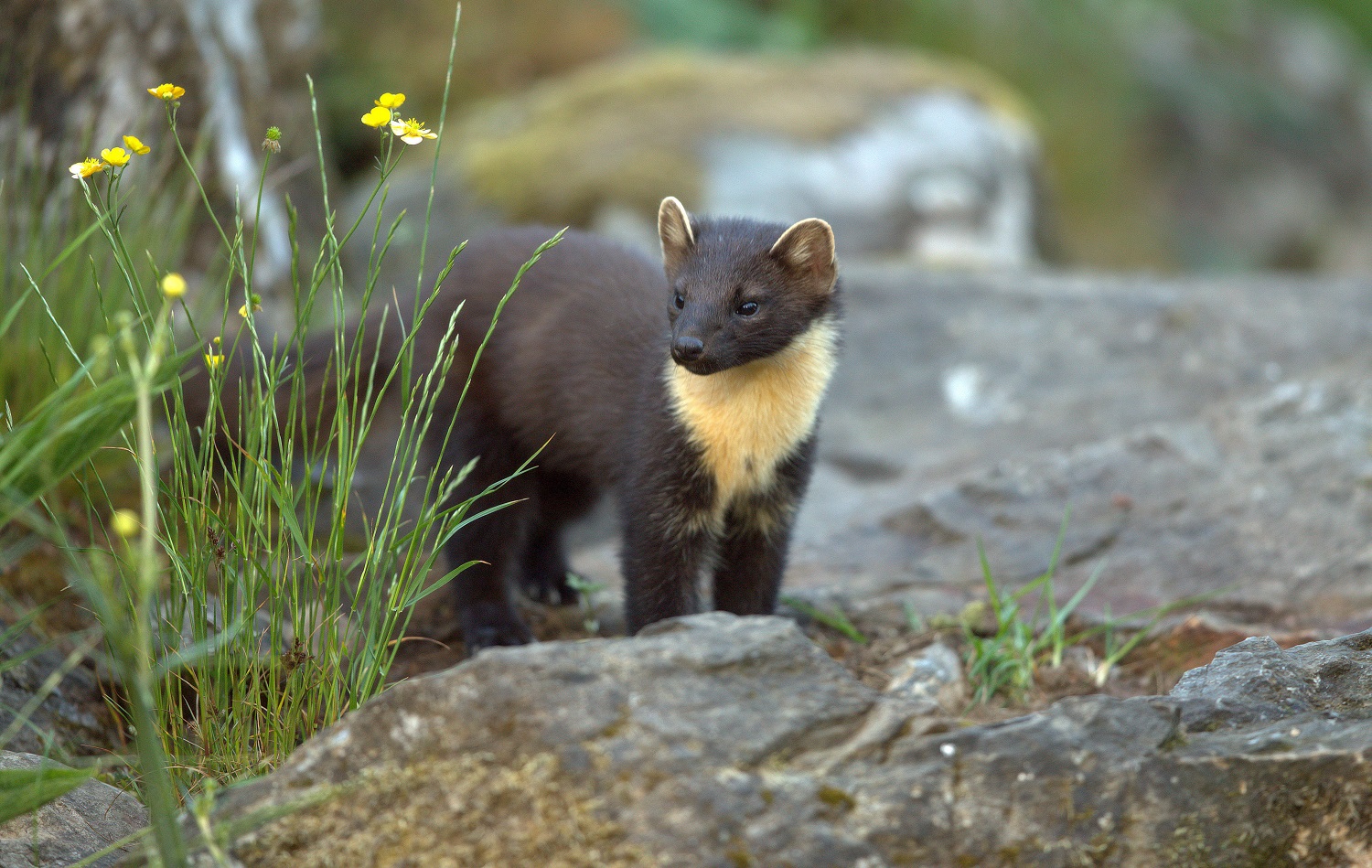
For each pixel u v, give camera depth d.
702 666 5.37
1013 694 8.02
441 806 5.05
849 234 20.48
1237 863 5.20
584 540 12.16
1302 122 37.69
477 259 9.43
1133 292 16.78
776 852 4.87
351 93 22.36
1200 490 10.97
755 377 8.12
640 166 19.75
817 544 11.06
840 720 5.34
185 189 11.87
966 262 20.53
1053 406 14.07
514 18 25.11
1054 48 31.88
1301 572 9.61
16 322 9.30
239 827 4.96
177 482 6.74
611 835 4.88
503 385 9.05
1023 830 5.09
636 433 8.34
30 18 10.93
